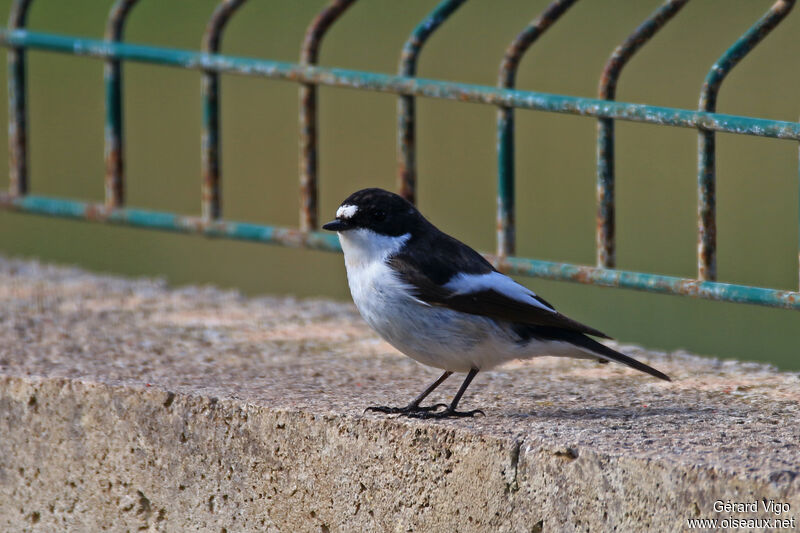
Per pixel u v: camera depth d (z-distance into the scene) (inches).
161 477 383.2
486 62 1029.2
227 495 376.2
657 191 928.9
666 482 318.3
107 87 522.6
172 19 1120.8
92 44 519.5
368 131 1013.2
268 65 478.0
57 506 397.4
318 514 365.4
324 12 471.5
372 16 1139.3
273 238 486.9
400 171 461.1
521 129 1016.2
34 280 563.5
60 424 394.3
